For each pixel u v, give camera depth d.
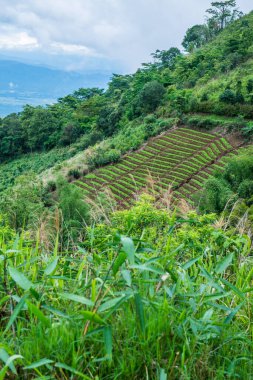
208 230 3.63
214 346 2.53
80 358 2.16
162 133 55.00
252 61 71.12
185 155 48.12
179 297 2.72
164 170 45.03
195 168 44.41
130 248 2.11
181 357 2.25
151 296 2.58
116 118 72.62
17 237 3.28
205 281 3.28
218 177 33.62
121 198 37.22
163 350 2.33
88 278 2.98
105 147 56.88
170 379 2.15
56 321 2.56
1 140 84.38
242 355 2.43
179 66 87.50
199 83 71.19
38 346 2.17
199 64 80.75
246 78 62.97
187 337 2.43
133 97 77.75
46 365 2.03
